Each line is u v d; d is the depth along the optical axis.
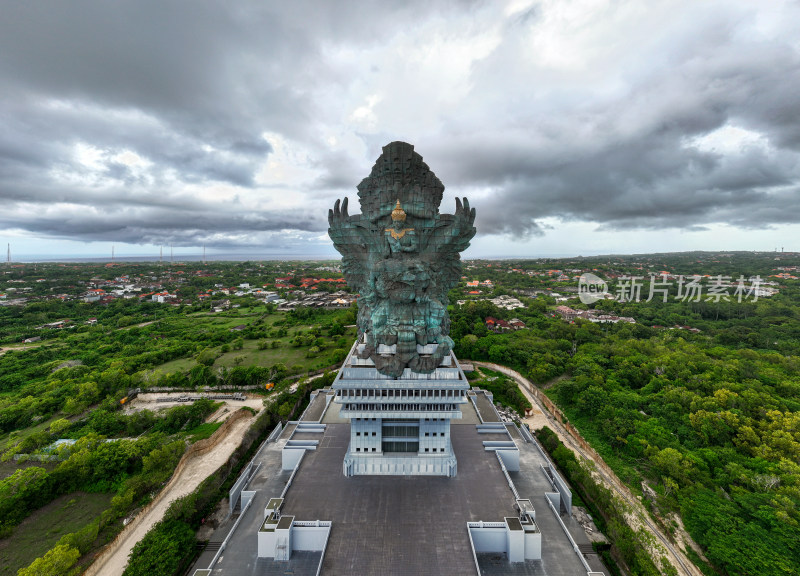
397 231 52.69
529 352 118.06
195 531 53.72
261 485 58.41
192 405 82.56
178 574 47.22
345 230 58.09
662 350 112.25
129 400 92.12
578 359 108.50
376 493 52.56
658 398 84.50
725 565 44.53
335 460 60.44
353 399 53.44
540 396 96.38
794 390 82.19
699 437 69.31
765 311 161.12
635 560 45.72
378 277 54.59
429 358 53.00
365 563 42.19
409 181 54.34
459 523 47.59
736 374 91.25
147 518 55.56
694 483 57.38
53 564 41.25
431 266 55.72
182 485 62.88
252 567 44.16
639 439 69.75
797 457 60.06
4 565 46.56
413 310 55.28
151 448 65.19
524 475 61.91
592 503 58.66
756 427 69.62
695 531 49.72
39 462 64.50
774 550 42.91
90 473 60.41
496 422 72.12
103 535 50.88
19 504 53.12
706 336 134.00
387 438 56.72
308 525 46.66
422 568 41.69
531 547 45.47
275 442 70.75
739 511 49.88
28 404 78.81
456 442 65.88
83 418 80.75
